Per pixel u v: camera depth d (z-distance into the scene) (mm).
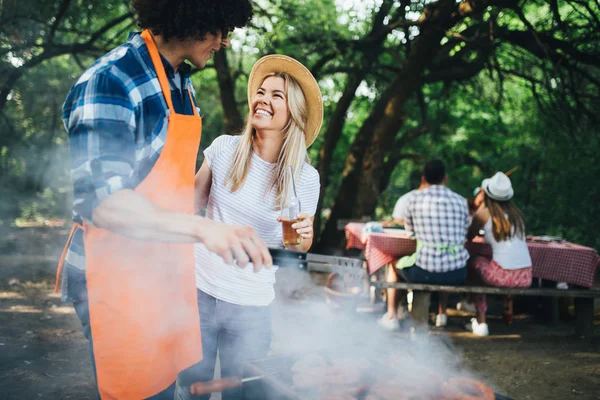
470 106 12992
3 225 12391
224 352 2195
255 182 2150
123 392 1503
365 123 9961
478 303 4789
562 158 9906
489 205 4758
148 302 1539
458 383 1706
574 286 4930
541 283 5383
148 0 1399
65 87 11781
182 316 1694
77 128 1298
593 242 9031
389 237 4816
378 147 8930
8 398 2984
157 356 1573
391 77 11555
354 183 9875
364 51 9484
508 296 5188
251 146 2180
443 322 5012
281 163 2143
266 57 2180
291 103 2123
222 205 2182
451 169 12266
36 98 11688
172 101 1613
